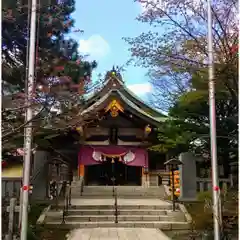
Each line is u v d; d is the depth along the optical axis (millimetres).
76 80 8828
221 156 14445
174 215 12078
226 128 13609
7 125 6430
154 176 21906
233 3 8586
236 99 8883
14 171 13094
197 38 9008
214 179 7641
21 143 8148
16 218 8836
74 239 9602
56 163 13898
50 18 9875
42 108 6387
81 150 22094
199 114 14570
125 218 12047
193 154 13773
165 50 9000
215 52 8617
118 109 20469
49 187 14195
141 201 15188
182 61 9242
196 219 11156
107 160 23078
